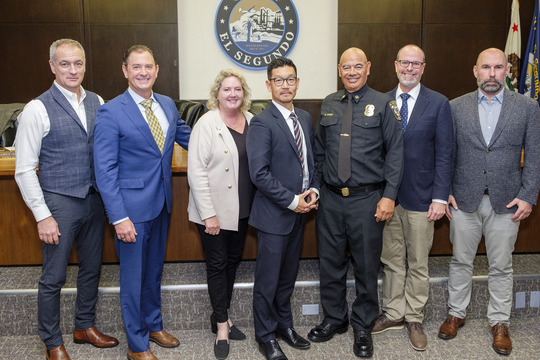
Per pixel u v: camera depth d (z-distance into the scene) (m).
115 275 2.63
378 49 5.09
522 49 5.12
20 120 2.01
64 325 2.48
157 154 2.09
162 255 2.28
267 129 2.09
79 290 2.33
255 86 5.20
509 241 2.31
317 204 2.28
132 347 2.15
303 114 2.24
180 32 5.10
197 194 2.12
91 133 2.12
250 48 5.12
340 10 5.02
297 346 2.31
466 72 5.15
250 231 2.77
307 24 5.16
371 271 2.23
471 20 5.09
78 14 4.91
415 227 2.32
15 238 2.66
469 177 2.30
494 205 2.27
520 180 2.29
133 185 2.05
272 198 2.07
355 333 2.31
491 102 2.29
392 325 2.49
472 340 2.42
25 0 4.87
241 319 2.54
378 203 2.17
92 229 2.24
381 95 2.19
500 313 2.38
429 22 5.08
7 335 2.48
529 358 2.26
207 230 2.14
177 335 2.48
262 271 2.17
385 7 5.05
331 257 2.32
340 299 2.40
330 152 2.22
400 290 2.45
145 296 2.31
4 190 2.62
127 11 4.93
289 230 2.15
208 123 2.15
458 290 2.46
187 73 5.16
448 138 2.25
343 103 2.22
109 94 5.01
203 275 2.63
